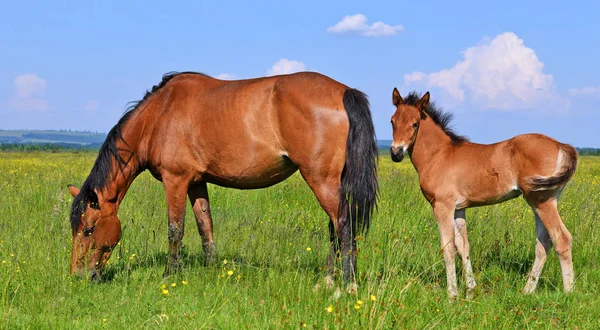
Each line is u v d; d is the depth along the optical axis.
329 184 5.29
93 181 6.03
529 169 5.18
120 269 5.98
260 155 5.54
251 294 5.01
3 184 10.76
